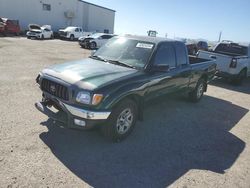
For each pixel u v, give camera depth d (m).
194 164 4.20
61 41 30.53
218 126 6.05
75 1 44.56
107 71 4.62
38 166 3.66
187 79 6.62
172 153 4.48
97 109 4.03
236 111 7.43
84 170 3.70
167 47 5.65
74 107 4.02
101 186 3.40
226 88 10.71
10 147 4.07
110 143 4.55
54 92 4.34
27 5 38.62
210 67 7.92
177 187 3.55
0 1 36.03
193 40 26.22
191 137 5.24
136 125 5.52
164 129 5.48
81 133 4.79
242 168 4.24
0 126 4.75
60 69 4.66
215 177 3.89
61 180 3.42
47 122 5.12
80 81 4.14
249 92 10.38
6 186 3.18
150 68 5.03
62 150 4.16
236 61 10.29
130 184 3.51
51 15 41.84
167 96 5.91
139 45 5.42
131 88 4.43
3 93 6.76
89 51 21.12
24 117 5.27
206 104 7.82
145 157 4.24
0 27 29.75
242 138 5.49
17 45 20.19
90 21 48.41
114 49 5.61
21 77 8.83
